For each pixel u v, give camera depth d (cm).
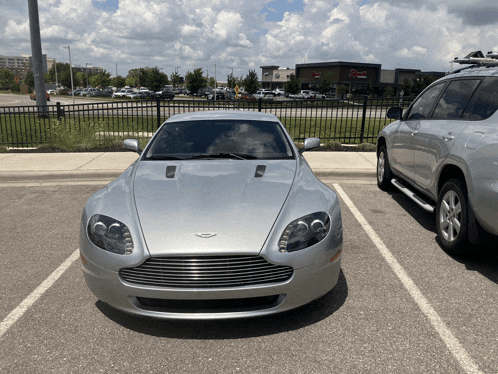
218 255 254
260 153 389
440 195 410
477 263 381
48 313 301
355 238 443
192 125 431
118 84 9656
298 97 6619
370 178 729
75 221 512
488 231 331
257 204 289
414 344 260
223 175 336
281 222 272
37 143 1077
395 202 581
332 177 732
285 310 268
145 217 279
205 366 241
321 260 272
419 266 374
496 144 318
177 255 253
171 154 389
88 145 984
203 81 6850
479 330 275
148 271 260
